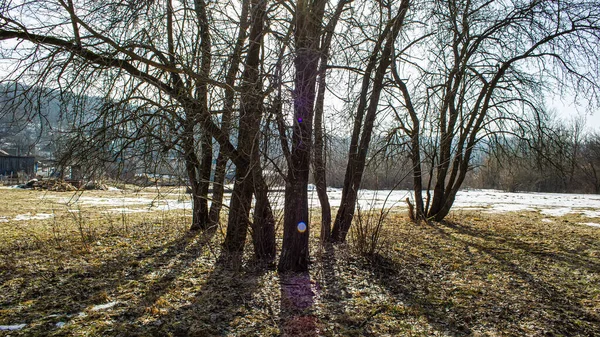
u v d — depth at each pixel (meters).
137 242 8.28
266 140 5.14
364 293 5.36
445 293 5.49
